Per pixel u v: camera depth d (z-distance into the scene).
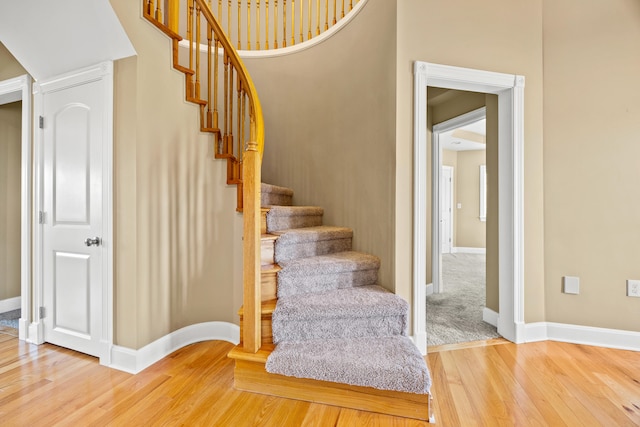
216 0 3.50
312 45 2.94
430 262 3.56
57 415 1.44
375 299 1.87
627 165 2.12
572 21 2.19
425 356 2.01
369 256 2.28
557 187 2.21
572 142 2.19
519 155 2.19
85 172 1.99
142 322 1.88
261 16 3.57
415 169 2.03
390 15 2.09
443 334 2.36
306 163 2.96
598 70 2.16
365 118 2.39
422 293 2.04
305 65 2.97
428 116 3.53
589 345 2.15
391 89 2.07
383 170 2.18
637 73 2.11
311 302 1.82
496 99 2.57
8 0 1.77
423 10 2.06
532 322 2.23
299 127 2.99
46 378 1.75
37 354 2.03
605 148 2.15
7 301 2.92
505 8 2.18
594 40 2.16
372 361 1.51
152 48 1.94
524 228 2.21
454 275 4.59
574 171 2.19
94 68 1.94
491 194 2.61
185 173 2.15
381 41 2.20
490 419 1.41
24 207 2.24
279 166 3.08
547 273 2.23
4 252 2.91
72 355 2.01
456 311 2.91
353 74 2.53
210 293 2.30
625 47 2.13
